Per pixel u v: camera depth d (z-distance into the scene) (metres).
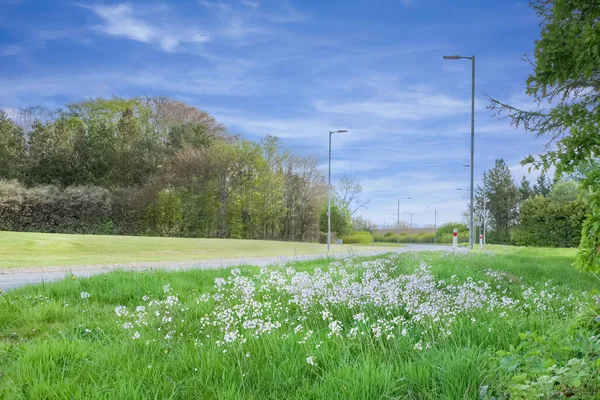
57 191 38.41
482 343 4.76
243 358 4.46
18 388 3.82
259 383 3.96
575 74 3.80
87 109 51.41
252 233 49.66
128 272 11.05
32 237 25.48
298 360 4.47
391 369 3.97
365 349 4.93
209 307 7.40
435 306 5.93
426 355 4.43
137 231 40.78
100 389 3.73
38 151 42.75
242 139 51.00
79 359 4.69
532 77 3.98
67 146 43.78
